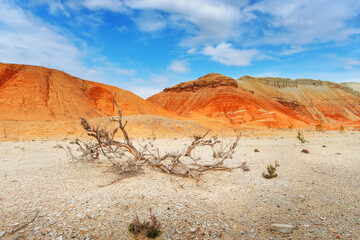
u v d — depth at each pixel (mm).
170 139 33094
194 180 7930
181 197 5977
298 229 4383
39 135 30281
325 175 9039
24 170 8328
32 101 51156
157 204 5391
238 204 5695
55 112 51500
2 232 3766
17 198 5336
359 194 6469
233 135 45531
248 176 8883
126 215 4711
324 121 172000
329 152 17016
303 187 7273
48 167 8914
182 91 165250
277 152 16953
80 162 10031
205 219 4730
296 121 106875
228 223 4609
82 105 58906
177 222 4523
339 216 4953
